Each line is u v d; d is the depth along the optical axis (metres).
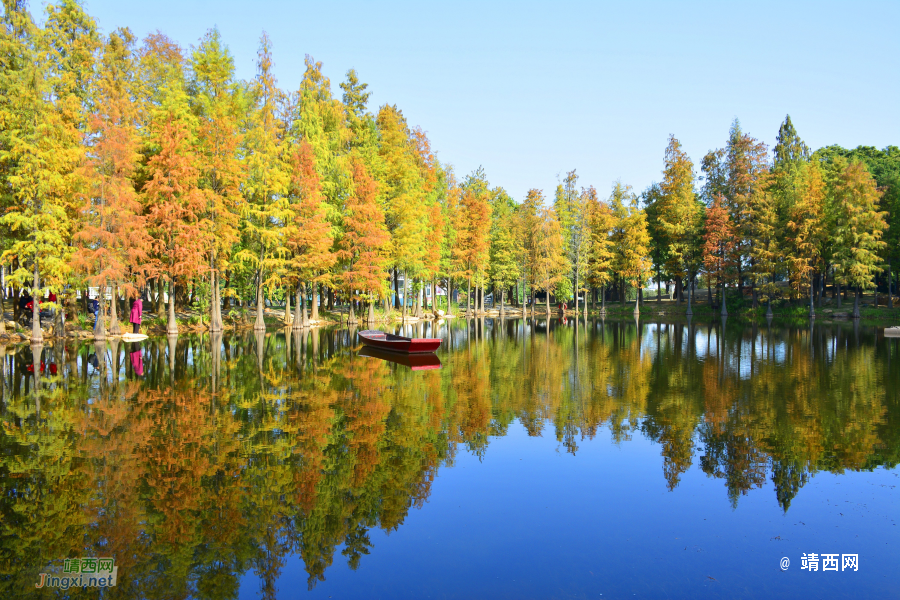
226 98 37.38
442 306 73.38
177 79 36.16
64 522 8.27
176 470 10.40
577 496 9.53
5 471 10.26
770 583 6.75
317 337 35.44
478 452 11.90
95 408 15.13
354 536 8.00
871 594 6.51
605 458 11.56
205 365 22.88
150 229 32.81
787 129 69.69
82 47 31.86
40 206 28.42
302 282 41.91
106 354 25.58
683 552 7.57
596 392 18.25
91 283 29.17
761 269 58.41
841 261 54.84
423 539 7.92
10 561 7.16
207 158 34.31
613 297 86.88
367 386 18.83
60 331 31.11
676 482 10.20
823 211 58.47
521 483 10.12
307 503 9.09
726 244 60.97
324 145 42.56
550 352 29.30
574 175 70.25
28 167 27.02
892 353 28.34
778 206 61.56
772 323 52.69
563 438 12.99
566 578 6.85
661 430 13.70
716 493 9.68
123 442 12.04
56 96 30.66
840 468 10.92
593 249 68.19
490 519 8.59
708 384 19.72
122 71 34.12
